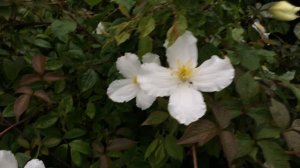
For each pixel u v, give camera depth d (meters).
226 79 0.17
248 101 0.17
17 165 0.17
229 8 0.20
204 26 0.19
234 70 0.18
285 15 0.19
